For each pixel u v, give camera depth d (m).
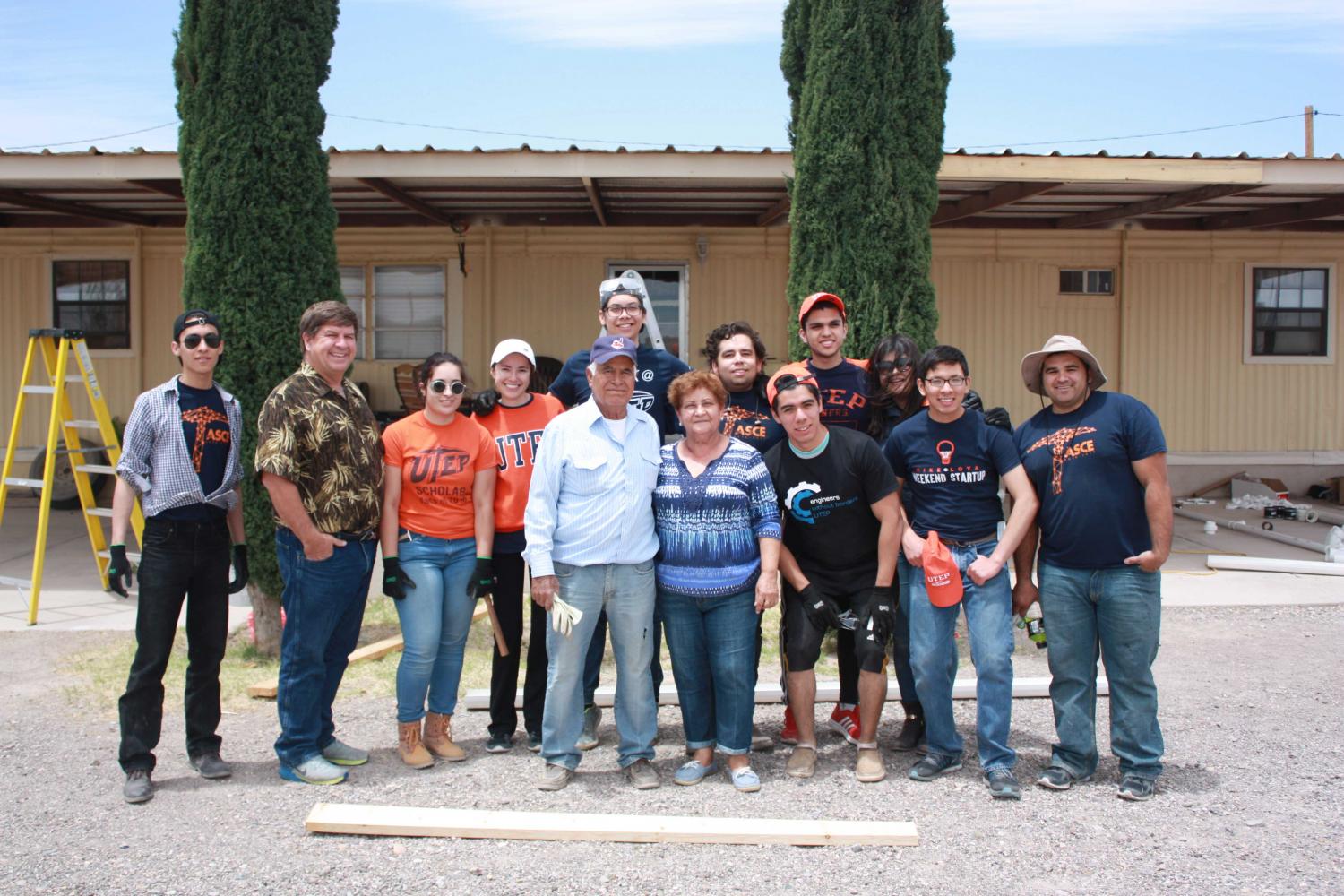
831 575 3.99
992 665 3.78
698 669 3.93
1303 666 5.55
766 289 11.18
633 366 3.77
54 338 6.86
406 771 4.04
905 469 3.99
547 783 3.83
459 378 4.00
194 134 5.59
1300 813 3.60
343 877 3.13
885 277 6.11
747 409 4.37
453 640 4.13
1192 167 8.15
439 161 7.94
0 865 3.21
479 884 3.09
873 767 3.91
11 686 5.20
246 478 5.63
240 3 5.52
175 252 11.23
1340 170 8.26
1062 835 3.42
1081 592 3.79
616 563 3.78
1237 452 11.50
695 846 3.35
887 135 6.05
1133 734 3.73
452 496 4.03
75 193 9.46
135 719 3.75
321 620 3.83
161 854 3.28
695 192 9.41
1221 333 11.43
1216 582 7.66
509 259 11.14
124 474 3.76
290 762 3.91
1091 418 3.78
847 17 6.06
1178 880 3.10
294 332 5.64
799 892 3.04
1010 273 11.30
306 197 5.70
